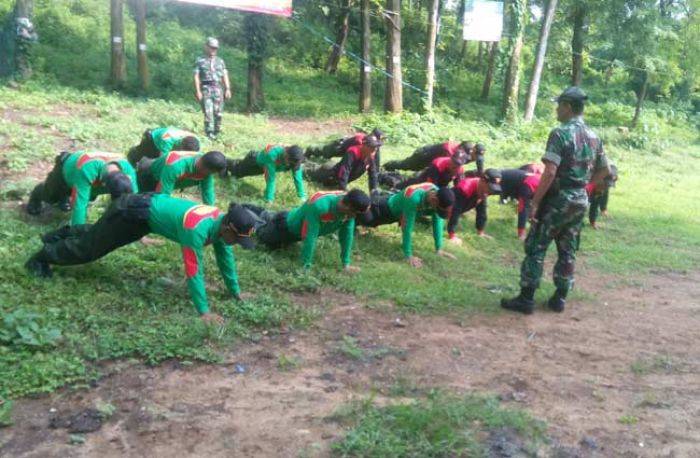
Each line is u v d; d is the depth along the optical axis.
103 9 25.67
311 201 6.62
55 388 3.98
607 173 6.38
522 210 9.98
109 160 6.25
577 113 6.08
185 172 6.82
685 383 4.91
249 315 5.33
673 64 26.61
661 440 3.92
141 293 5.52
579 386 4.70
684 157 23.08
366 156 9.52
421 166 10.91
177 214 5.05
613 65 28.67
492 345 5.45
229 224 4.97
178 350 4.55
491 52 26.97
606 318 6.55
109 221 5.15
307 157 11.02
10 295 5.05
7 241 6.24
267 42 18.75
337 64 27.73
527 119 22.25
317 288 6.36
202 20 29.08
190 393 4.12
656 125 26.73
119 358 4.44
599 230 11.48
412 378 4.62
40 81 16.20
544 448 3.71
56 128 11.11
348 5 27.03
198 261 5.08
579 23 25.69
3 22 18.20
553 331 5.96
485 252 9.24
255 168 9.36
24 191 7.78
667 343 5.88
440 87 26.95
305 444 3.61
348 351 4.96
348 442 3.56
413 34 29.66
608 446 3.81
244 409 3.98
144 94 17.95
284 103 20.50
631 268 9.17
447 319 6.05
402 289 6.68
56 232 5.55
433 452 3.52
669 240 11.27
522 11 21.23
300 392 4.26
